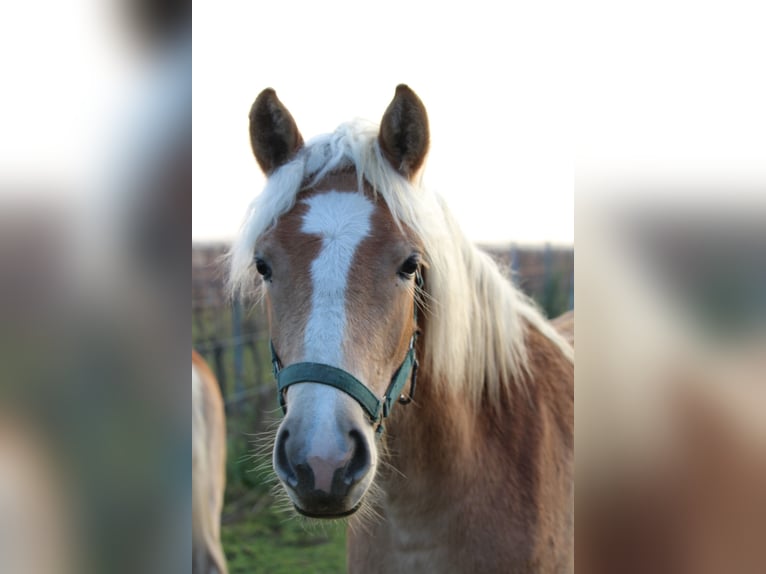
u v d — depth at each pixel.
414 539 2.05
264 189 1.86
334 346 1.56
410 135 1.88
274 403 5.71
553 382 2.41
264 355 6.39
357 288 1.63
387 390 1.74
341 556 4.09
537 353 2.44
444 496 2.01
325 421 1.51
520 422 2.20
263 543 4.26
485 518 2.04
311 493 1.49
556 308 8.52
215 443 2.94
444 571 2.04
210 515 2.80
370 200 1.77
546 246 8.97
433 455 1.98
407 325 1.79
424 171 1.97
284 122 1.94
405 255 1.72
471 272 2.13
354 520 2.23
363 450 1.58
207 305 6.24
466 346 2.04
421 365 1.95
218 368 5.55
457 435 1.99
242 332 6.14
